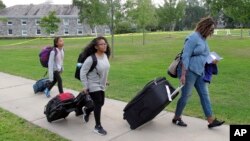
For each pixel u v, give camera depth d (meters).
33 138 5.17
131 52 21.80
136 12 19.19
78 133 5.42
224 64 13.88
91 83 5.23
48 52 7.51
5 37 59.44
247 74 11.10
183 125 5.59
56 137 5.22
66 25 68.62
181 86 5.23
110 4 18.11
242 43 29.17
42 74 11.79
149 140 5.05
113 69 12.98
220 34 47.25
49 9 70.00
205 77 5.28
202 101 5.44
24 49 27.86
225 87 8.81
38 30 68.62
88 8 18.73
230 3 15.91
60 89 7.61
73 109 5.96
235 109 6.55
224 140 4.98
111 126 5.71
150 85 5.30
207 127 5.53
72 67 13.98
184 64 5.07
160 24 62.09
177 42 32.75
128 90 8.59
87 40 42.78
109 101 7.38
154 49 24.28
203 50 5.14
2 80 10.53
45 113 6.00
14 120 6.12
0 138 5.15
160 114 6.24
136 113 5.42
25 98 7.90
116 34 50.41
